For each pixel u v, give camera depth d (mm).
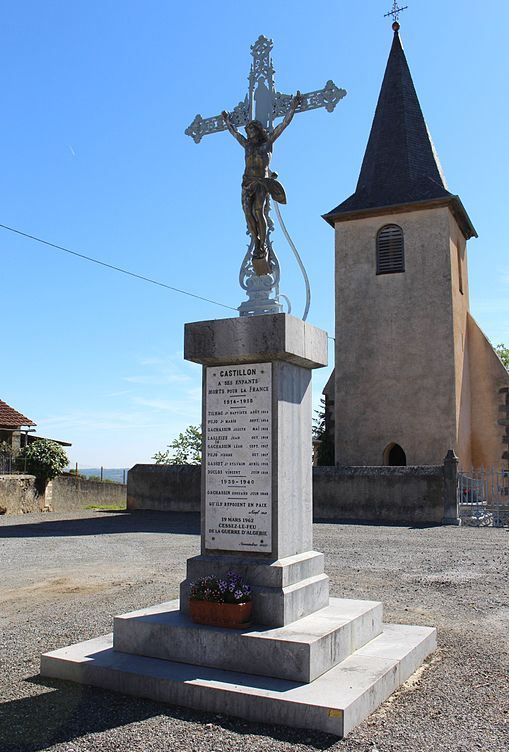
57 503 28000
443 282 26641
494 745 4930
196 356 7012
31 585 11188
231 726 5285
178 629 6262
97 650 6645
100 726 5301
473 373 28859
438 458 25875
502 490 26688
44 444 26656
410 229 27328
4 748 4949
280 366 6828
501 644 7453
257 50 8328
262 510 6695
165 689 5781
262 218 7793
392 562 13070
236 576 6457
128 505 24859
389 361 27000
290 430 6941
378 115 30656
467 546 15125
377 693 5680
